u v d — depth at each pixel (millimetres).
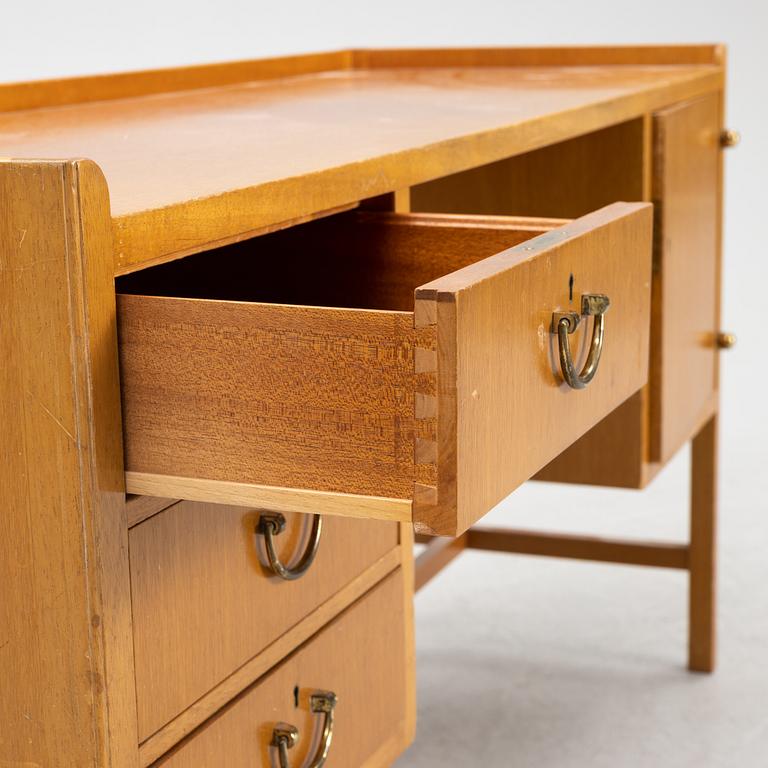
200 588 1117
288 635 1281
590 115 1795
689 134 2207
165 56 4992
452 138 1416
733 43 4879
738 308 4938
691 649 2723
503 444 985
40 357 950
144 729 1050
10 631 1016
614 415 2100
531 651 2832
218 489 966
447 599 3113
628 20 4961
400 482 914
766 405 4422
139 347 964
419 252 1390
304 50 5121
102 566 976
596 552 2715
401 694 1575
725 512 3592
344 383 917
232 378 949
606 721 2521
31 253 932
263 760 1243
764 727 2486
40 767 1031
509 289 971
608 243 1194
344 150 1312
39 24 4797
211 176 1123
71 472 963
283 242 1446
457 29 5102
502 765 2357
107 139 1453
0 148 1364
